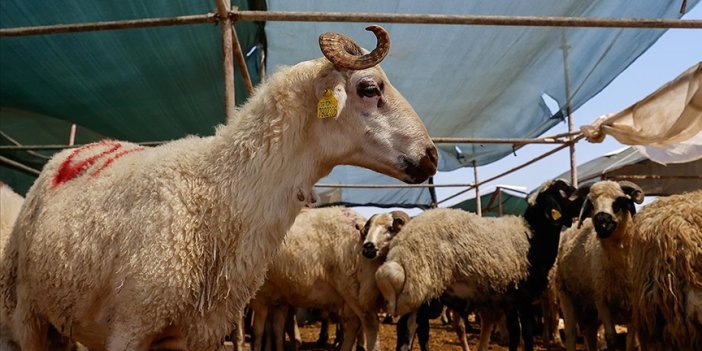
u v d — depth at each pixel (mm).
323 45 2320
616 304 5113
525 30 5809
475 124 8398
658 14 5672
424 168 2465
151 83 6656
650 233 3293
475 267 5121
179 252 2271
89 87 6625
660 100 6297
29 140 8727
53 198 2680
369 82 2455
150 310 2244
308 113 2447
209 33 5730
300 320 12094
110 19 5500
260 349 6398
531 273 5301
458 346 7898
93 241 2381
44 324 2799
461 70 6605
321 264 5867
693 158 8734
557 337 8352
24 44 5707
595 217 4695
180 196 2350
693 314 3010
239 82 6918
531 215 5516
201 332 2369
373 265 5676
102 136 8711
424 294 5062
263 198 2379
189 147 2553
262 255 2408
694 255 3037
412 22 4250
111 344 2299
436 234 5223
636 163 11945
